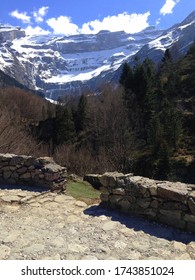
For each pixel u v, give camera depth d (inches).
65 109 1672.0
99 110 1601.9
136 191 287.6
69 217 289.0
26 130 1235.9
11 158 390.3
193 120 1760.6
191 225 256.1
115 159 1135.6
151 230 261.7
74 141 1542.8
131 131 1445.6
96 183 557.6
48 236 248.2
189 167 1368.1
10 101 2305.6
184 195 258.1
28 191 361.4
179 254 225.8
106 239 245.3
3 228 260.1
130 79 2032.5
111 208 307.1
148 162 1282.0
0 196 339.6
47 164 384.2
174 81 2169.0
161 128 1510.8
